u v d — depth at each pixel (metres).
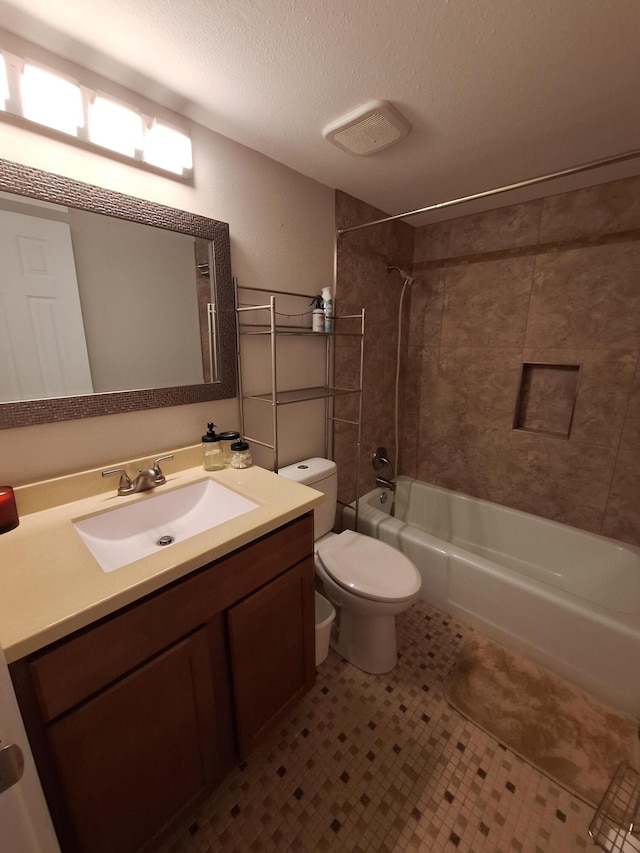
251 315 1.53
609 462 1.92
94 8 0.82
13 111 0.90
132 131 1.09
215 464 1.40
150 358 1.24
